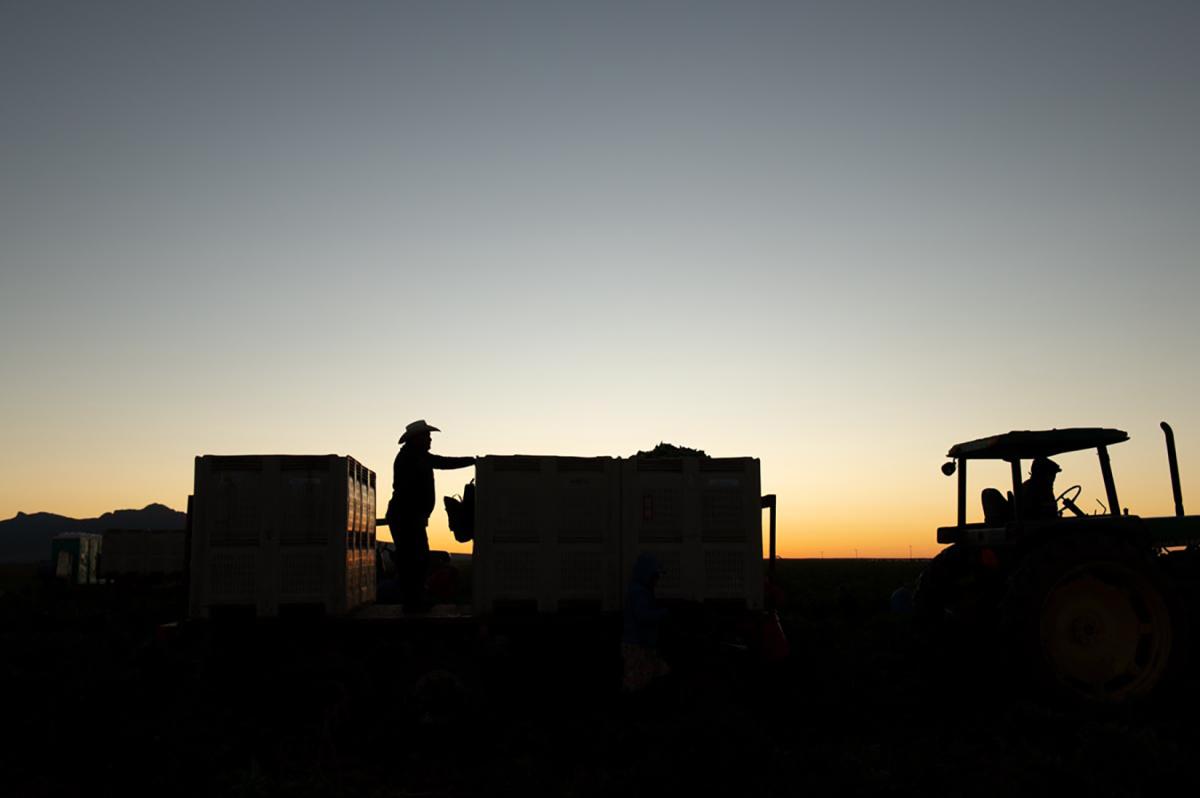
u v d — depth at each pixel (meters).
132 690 8.72
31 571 83.12
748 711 8.41
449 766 7.32
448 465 9.84
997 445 9.88
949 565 10.69
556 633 8.98
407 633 8.83
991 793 6.38
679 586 8.84
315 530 8.72
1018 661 8.90
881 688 9.72
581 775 6.95
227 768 7.25
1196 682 9.05
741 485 8.99
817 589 28.28
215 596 8.61
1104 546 9.03
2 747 7.81
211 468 8.74
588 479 8.89
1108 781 6.61
